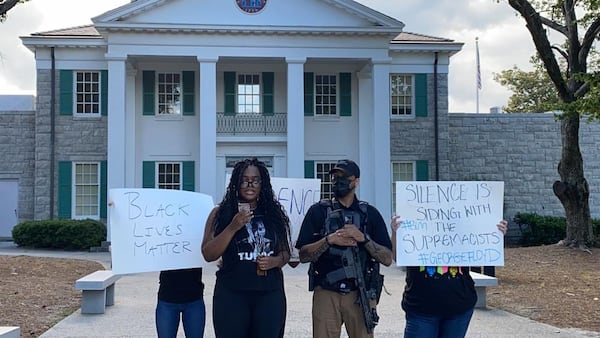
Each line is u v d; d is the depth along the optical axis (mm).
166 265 5188
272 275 4746
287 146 23531
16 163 25234
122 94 22547
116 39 22688
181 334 7977
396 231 4902
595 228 24094
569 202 18484
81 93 24922
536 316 9484
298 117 23406
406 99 26141
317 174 25578
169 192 5309
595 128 26766
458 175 26359
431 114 25984
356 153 25734
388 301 10891
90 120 24766
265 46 23406
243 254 4684
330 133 25672
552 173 26641
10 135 25281
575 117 18250
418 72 26031
